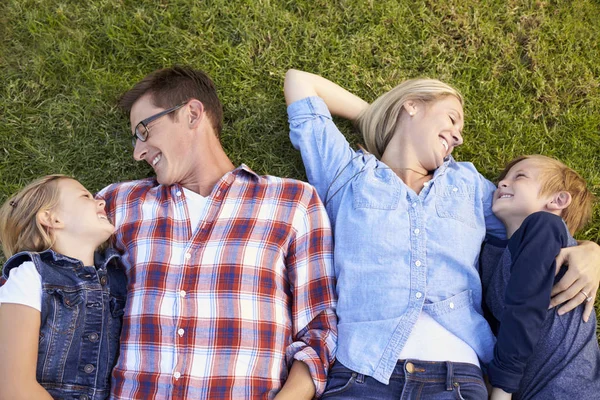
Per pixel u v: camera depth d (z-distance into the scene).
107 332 1.98
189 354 1.90
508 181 2.22
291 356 1.98
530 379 2.01
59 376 1.89
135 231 2.06
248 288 1.96
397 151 2.29
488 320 2.23
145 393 1.90
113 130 2.55
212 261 1.97
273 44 2.64
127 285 2.05
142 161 2.54
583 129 2.63
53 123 2.54
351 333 2.00
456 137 2.29
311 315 2.04
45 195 1.97
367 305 2.01
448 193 2.18
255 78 2.62
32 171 2.51
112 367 1.99
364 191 2.16
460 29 2.70
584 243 2.09
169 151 2.12
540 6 2.74
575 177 2.21
